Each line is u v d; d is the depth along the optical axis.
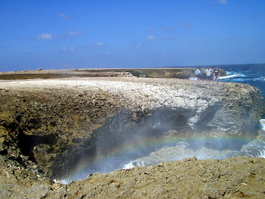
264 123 22.64
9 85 17.44
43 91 15.37
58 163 10.57
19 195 5.60
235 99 19.16
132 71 45.84
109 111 14.45
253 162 7.58
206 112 17.70
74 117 12.84
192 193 5.87
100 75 32.75
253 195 5.84
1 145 8.45
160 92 18.47
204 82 23.44
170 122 17.33
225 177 6.73
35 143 10.31
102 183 6.32
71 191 5.88
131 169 7.34
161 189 5.95
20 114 11.13
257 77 68.62
